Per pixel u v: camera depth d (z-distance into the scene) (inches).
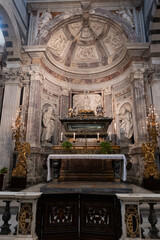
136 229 122.0
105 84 494.9
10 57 411.8
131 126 416.2
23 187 280.5
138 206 125.1
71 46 511.2
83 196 144.3
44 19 458.0
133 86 400.2
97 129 353.7
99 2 471.8
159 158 344.2
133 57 413.1
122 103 448.5
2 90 425.1
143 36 433.7
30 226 124.9
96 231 135.2
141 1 461.7
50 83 463.2
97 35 499.8
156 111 373.7
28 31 462.9
